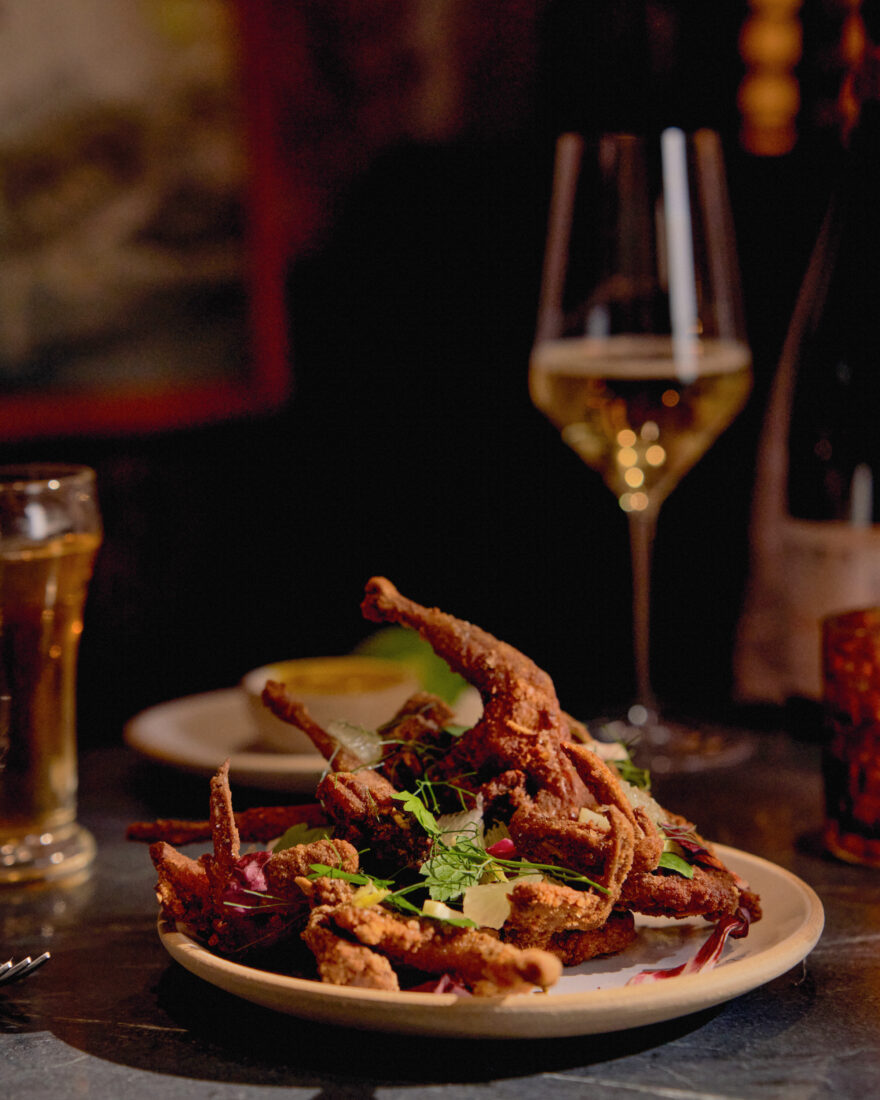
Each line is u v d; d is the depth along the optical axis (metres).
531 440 1.46
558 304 0.93
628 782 0.72
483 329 1.48
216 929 0.68
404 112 1.48
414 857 0.68
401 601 0.71
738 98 1.23
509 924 0.66
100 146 1.40
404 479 1.55
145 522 1.49
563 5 1.34
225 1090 0.65
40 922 0.76
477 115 1.44
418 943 0.64
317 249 1.53
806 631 0.95
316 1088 0.64
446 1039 0.66
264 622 1.57
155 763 0.91
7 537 0.78
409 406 1.53
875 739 0.78
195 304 1.47
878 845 0.78
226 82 1.45
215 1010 0.69
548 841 0.67
